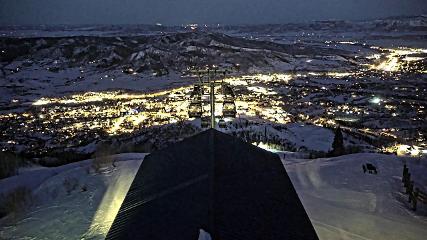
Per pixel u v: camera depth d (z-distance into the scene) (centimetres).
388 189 1620
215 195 855
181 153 1212
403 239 1229
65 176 1853
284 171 1186
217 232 721
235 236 737
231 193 898
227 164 1046
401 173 1803
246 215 824
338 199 1538
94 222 1399
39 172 2005
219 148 1137
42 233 1341
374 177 1755
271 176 1091
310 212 1420
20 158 2312
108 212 1473
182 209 845
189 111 1703
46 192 1686
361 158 2038
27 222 1423
